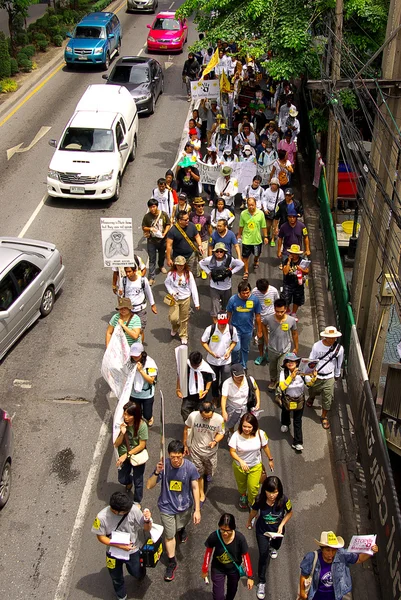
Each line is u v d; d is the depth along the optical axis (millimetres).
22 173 21094
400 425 10312
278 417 11930
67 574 9062
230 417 10617
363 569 9250
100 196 18812
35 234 17547
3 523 9719
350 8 19016
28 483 10391
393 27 10859
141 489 9828
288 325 11781
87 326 14102
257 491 9500
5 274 12914
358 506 10180
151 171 21328
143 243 17344
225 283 13141
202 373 10492
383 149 11406
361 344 12992
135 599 8758
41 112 26094
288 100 21078
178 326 13578
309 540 9695
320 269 16578
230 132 20266
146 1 41344
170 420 11727
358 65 19344
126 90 22812
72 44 30484
